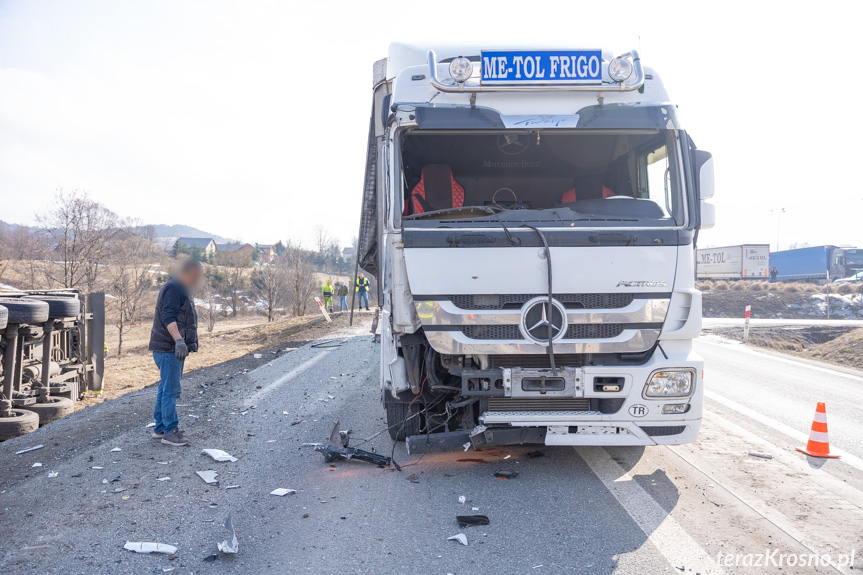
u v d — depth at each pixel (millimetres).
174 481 4922
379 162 6176
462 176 5809
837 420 7383
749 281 48719
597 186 5906
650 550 3682
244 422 6941
